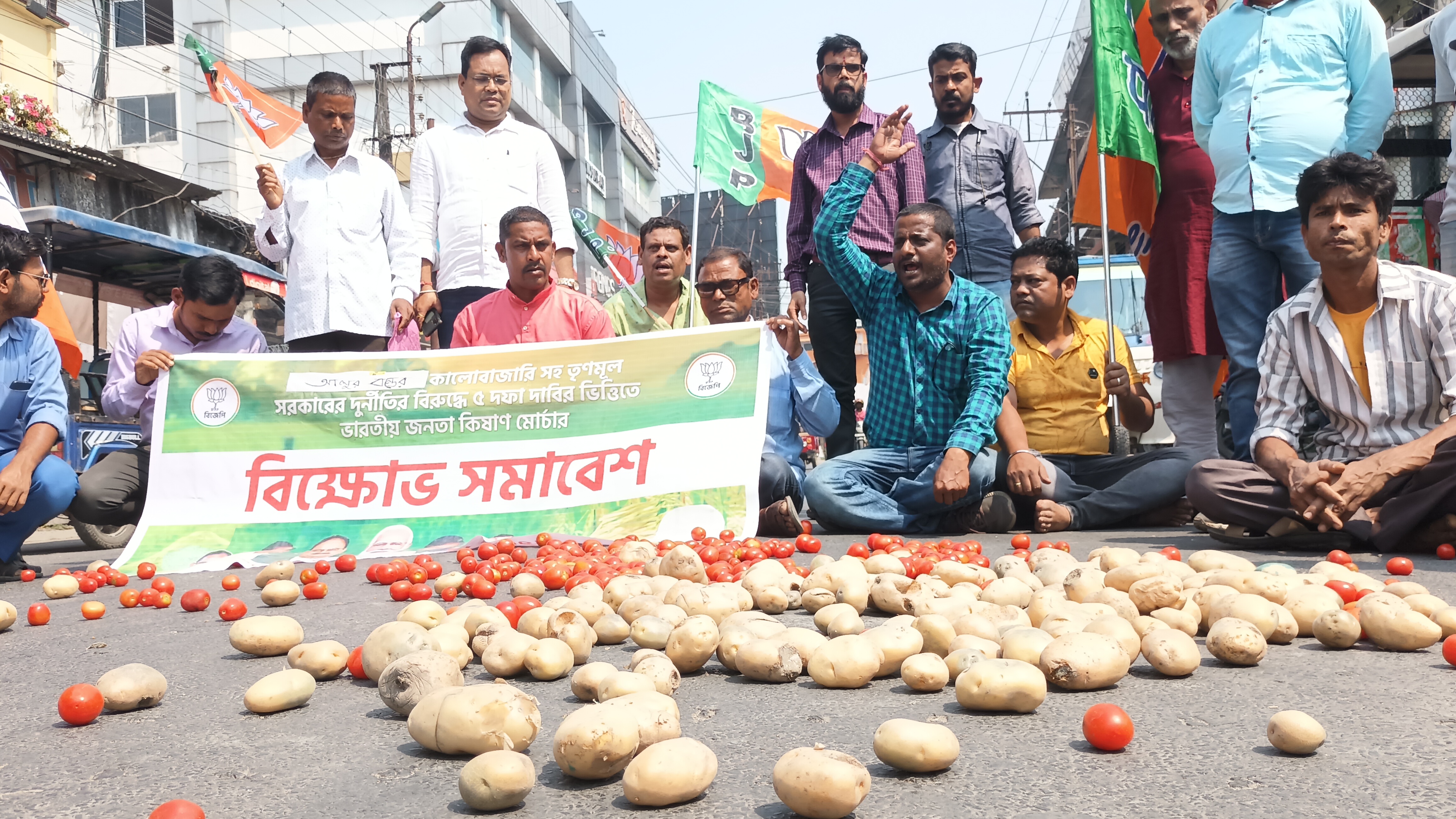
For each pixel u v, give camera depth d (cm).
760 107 1085
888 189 665
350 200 626
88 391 959
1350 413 450
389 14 3816
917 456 560
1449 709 207
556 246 668
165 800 175
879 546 451
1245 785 166
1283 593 288
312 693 239
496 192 651
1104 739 185
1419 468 409
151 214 1653
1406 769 172
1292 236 519
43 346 506
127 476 570
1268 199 518
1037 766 179
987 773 177
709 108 1068
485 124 661
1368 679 234
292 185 631
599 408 570
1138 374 616
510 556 462
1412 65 1043
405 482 562
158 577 501
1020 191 679
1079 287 1170
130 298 1170
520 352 580
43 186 1452
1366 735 192
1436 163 1117
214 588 459
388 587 430
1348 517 408
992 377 527
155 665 285
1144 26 723
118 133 3381
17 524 500
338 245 621
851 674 239
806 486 564
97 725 226
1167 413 614
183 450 560
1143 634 261
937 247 533
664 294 650
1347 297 445
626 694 206
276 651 291
